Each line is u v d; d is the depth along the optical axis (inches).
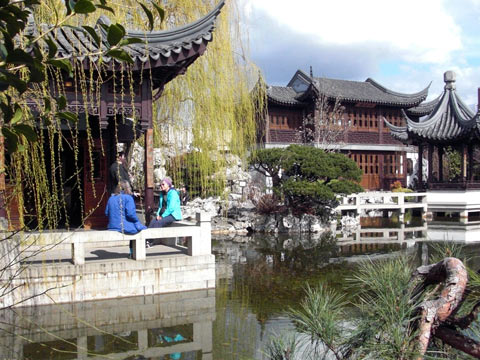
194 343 267.0
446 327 115.0
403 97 1480.1
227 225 866.1
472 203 1143.6
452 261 114.2
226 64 591.8
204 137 590.9
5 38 90.4
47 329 284.7
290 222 874.1
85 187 470.3
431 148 1222.9
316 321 132.4
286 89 1449.3
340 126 1349.7
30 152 290.7
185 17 581.0
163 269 360.8
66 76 370.3
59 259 350.0
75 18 396.8
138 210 523.8
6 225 309.3
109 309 325.1
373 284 132.3
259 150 882.1
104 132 479.5
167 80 449.7
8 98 99.7
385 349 110.3
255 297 378.6
